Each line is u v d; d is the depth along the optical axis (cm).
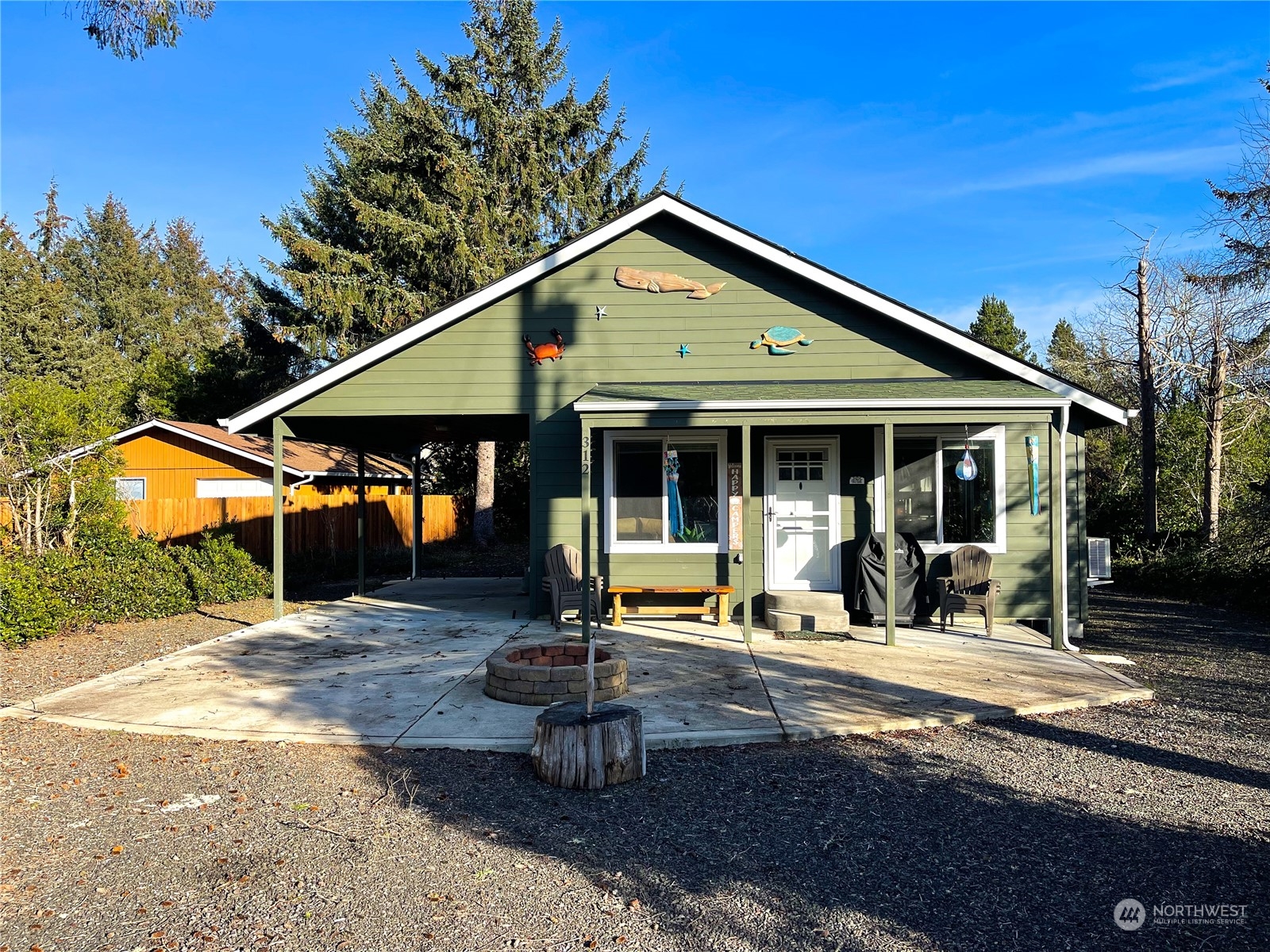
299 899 393
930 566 1106
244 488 2214
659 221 1157
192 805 511
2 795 529
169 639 1056
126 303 4856
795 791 530
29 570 1085
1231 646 1045
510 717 682
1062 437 977
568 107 2572
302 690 773
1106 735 652
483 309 1152
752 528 1133
